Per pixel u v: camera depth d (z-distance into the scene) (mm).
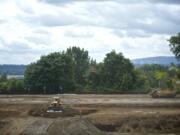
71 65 88812
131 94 82625
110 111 51844
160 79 103500
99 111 52125
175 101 62344
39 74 84000
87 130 38469
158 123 45625
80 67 114000
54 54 87312
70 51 120938
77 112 52031
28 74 84438
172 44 76688
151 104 57312
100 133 39875
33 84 83688
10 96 71812
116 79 97250
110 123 45219
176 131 44562
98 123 45094
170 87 90562
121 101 62312
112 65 99000
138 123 45500
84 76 103938
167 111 51062
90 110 52688
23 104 57438
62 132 37781
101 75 98500
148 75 122875
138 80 98188
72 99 65625
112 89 92750
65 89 86125
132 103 58406
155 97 70188
